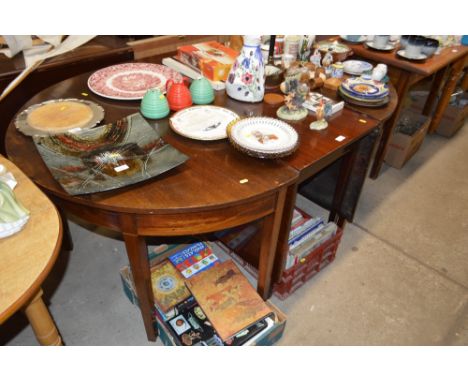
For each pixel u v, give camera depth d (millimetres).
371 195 2318
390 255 1908
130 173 1029
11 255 769
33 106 1327
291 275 1562
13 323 1496
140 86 1486
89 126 1229
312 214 2107
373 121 1433
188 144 1213
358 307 1639
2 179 916
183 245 1639
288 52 1735
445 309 1659
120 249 1858
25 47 1777
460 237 2053
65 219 1705
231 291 1383
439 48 2227
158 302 1397
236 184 1060
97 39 2045
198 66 1620
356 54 2129
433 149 2838
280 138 1220
